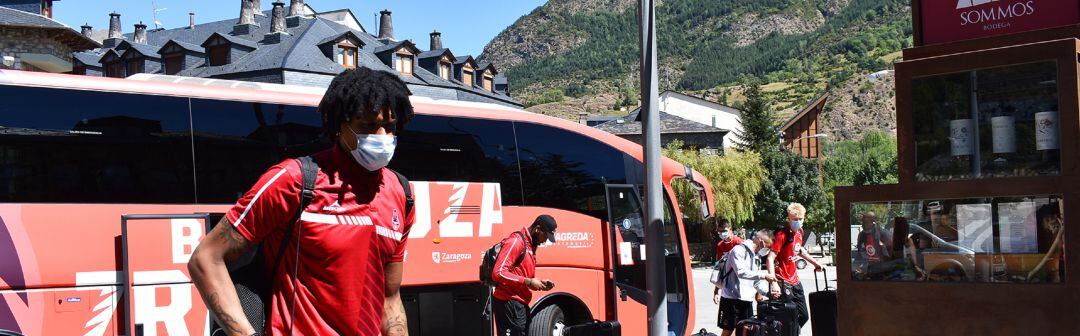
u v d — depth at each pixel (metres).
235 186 9.11
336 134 3.25
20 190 7.97
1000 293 6.02
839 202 6.73
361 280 3.25
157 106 8.83
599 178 12.18
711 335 11.51
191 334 8.48
